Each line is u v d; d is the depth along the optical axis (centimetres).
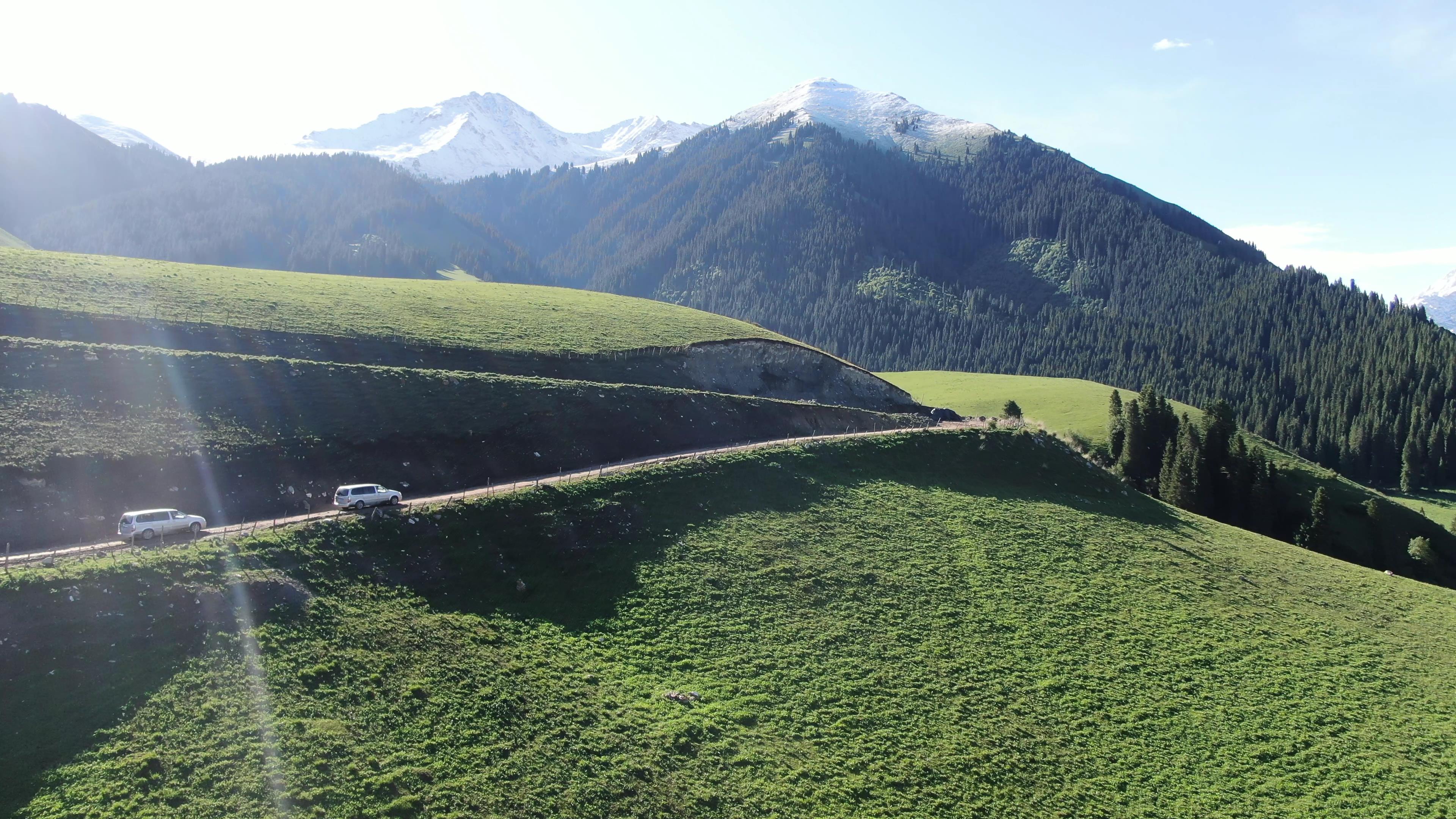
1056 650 4875
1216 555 7081
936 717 4066
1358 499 11094
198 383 6188
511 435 6750
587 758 3347
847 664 4419
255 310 8100
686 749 3522
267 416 6088
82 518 4784
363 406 6538
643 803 3180
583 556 4975
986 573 5766
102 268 8500
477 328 9350
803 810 3297
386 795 2916
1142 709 4359
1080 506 7638
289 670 3394
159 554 3834
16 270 7594
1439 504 15712
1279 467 11712
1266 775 3922
